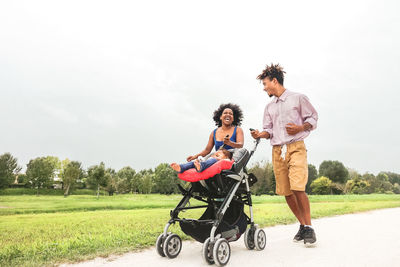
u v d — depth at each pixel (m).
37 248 3.08
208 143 4.29
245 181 3.44
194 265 2.65
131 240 3.53
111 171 74.44
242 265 2.65
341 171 77.75
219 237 2.78
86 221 5.41
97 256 2.87
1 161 47.91
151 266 2.59
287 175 3.99
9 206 12.06
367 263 2.61
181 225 3.08
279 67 4.11
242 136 3.95
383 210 8.52
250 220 3.43
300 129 3.63
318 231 4.56
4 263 2.54
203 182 3.13
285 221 5.64
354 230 4.64
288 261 2.76
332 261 2.71
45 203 14.48
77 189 61.38
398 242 3.61
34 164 55.88
